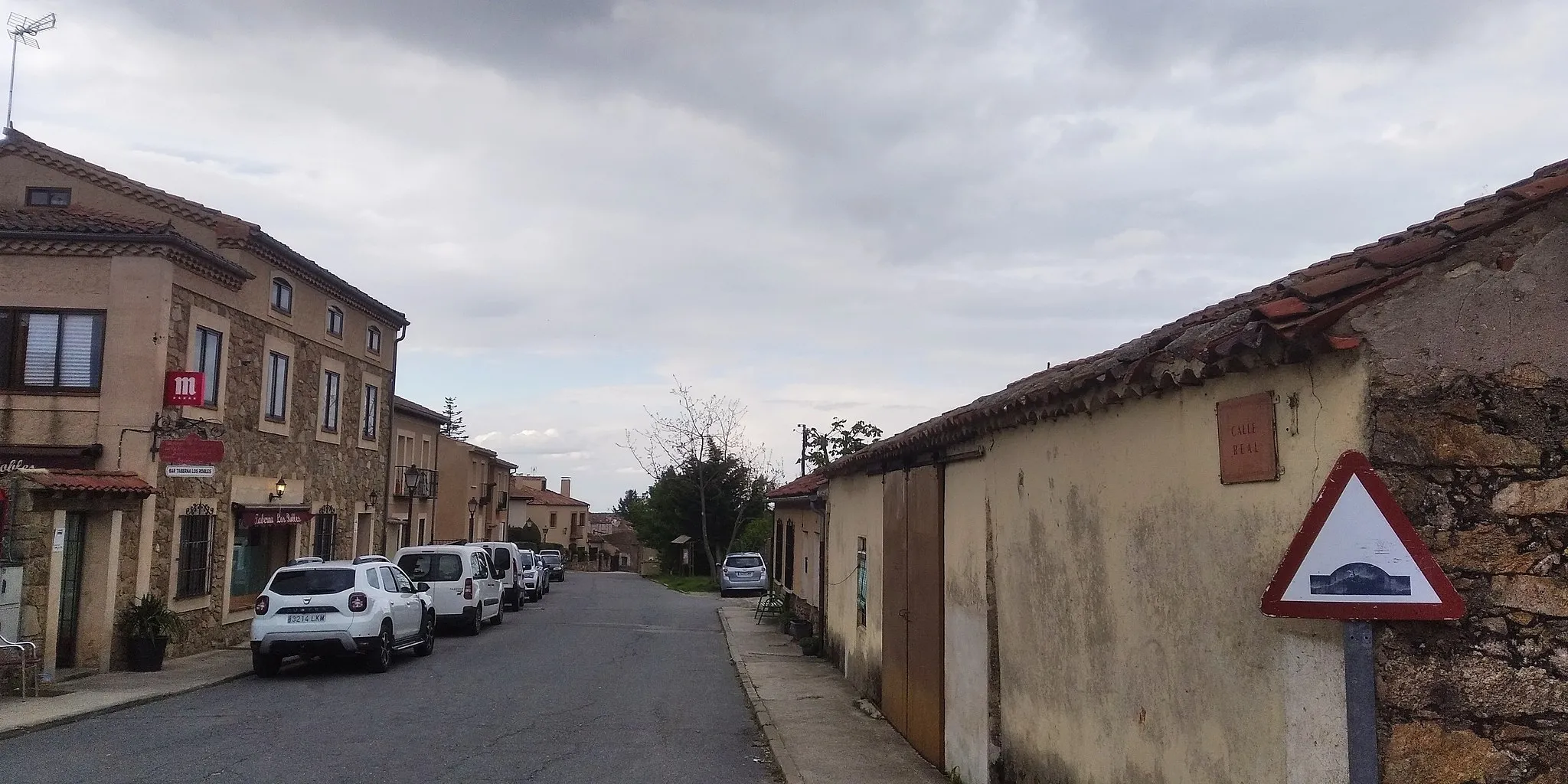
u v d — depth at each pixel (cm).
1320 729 378
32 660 1295
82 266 1602
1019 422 687
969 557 839
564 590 4431
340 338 2444
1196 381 452
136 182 1869
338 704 1288
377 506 2720
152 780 862
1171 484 483
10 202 1866
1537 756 359
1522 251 375
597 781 890
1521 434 368
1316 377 383
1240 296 542
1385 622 367
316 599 1534
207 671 1544
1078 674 600
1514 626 364
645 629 2473
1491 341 371
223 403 1839
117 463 1576
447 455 4706
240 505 1908
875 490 1269
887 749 1012
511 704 1303
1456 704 362
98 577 1501
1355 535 362
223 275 1795
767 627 2441
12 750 981
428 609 1878
